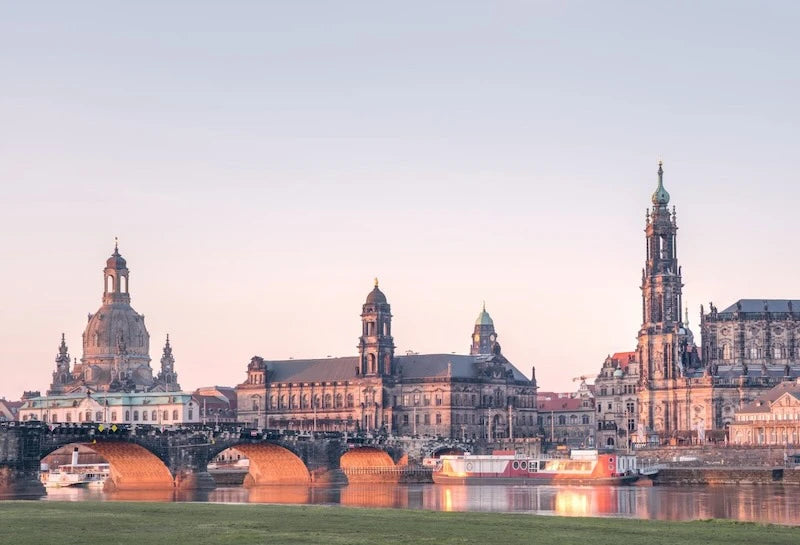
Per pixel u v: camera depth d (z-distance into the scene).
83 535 139.62
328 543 132.38
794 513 199.12
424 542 133.75
